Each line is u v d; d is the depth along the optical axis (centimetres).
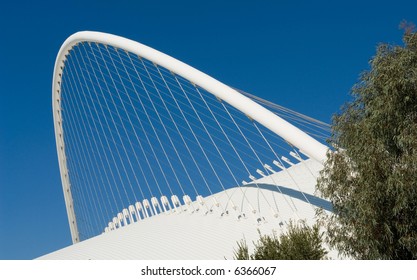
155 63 3036
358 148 1367
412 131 1267
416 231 1290
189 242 2519
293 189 2764
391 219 1309
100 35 3650
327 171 1477
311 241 1533
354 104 1489
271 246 1558
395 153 1330
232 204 2741
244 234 2370
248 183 3297
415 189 1239
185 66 2805
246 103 2470
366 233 1305
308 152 2206
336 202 1449
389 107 1309
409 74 1339
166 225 2948
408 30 1438
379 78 1367
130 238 2955
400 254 1327
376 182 1297
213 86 2622
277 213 2433
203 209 2945
